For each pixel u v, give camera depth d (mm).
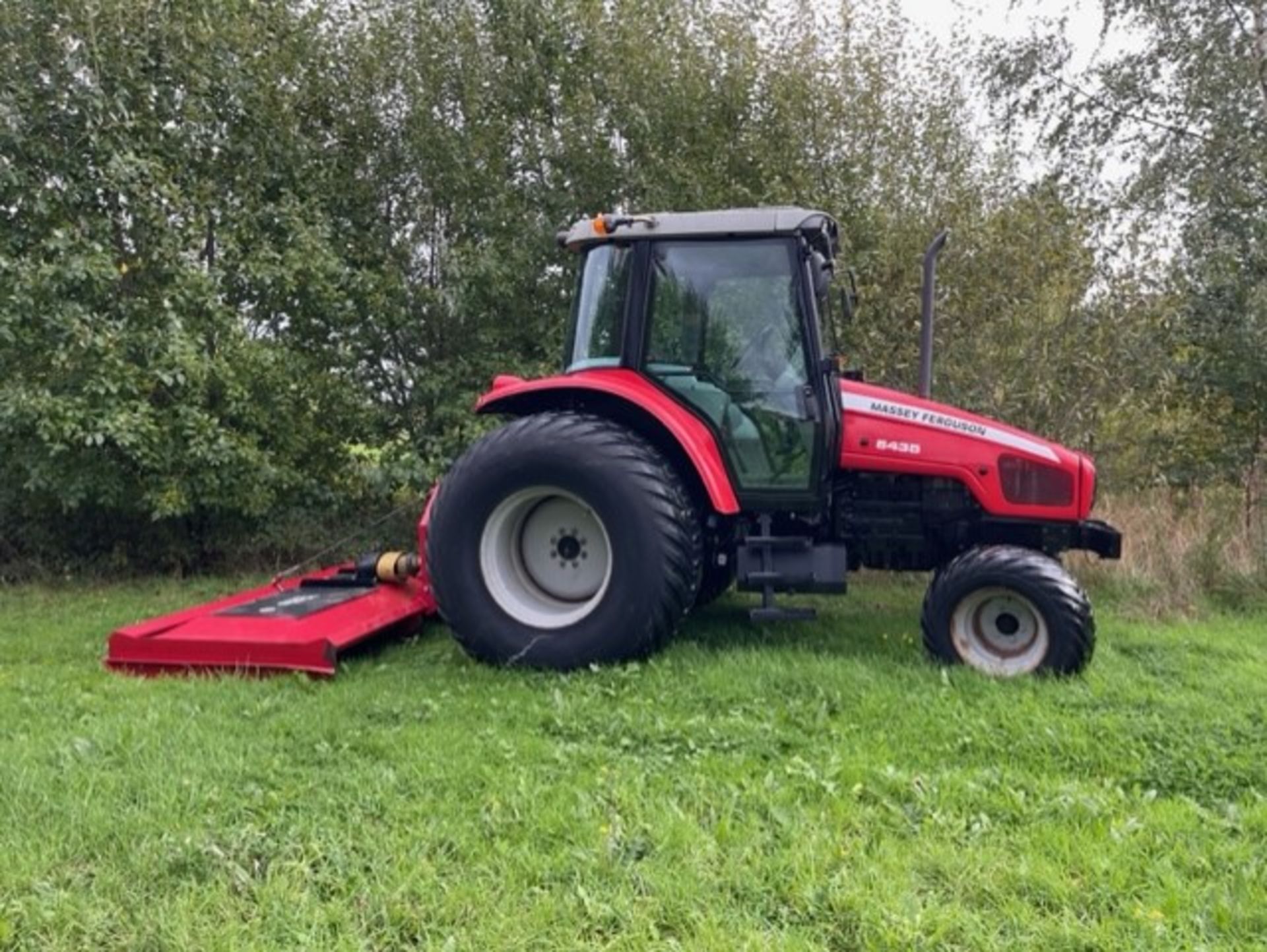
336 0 7992
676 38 8117
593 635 4367
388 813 2822
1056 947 2176
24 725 3600
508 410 4977
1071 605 4164
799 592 4645
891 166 7816
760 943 2172
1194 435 8094
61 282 6609
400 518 8172
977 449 4676
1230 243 8180
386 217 8227
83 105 6762
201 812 2822
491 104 8086
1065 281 7359
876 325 7379
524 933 2227
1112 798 2945
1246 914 2271
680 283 4727
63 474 6938
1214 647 4953
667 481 4438
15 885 2412
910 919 2244
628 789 2973
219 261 7500
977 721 3555
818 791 2990
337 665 4461
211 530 7992
